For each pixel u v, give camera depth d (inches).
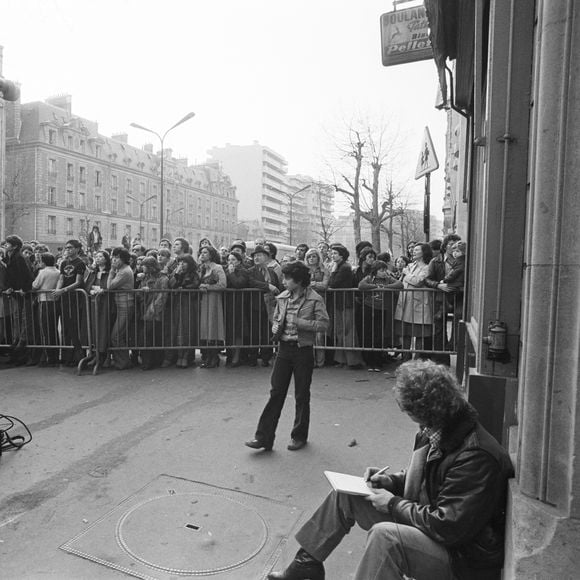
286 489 148.4
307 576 103.2
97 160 2935.5
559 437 70.2
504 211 100.5
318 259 301.1
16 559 114.0
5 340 306.0
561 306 69.3
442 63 186.2
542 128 70.0
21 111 2620.6
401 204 1288.1
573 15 66.8
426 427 89.1
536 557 69.2
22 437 180.4
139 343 291.4
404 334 287.9
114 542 120.5
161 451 175.6
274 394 175.3
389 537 85.4
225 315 295.0
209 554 116.3
